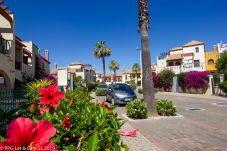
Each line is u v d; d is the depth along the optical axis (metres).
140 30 13.47
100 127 2.70
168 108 13.22
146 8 13.38
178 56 57.78
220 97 27.39
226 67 41.03
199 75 34.03
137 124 11.47
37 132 1.12
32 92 6.23
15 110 2.62
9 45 18.38
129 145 7.67
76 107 3.93
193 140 8.31
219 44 52.56
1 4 17.59
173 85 41.50
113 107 3.45
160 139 8.49
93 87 57.66
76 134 2.66
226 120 12.31
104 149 2.60
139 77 84.50
